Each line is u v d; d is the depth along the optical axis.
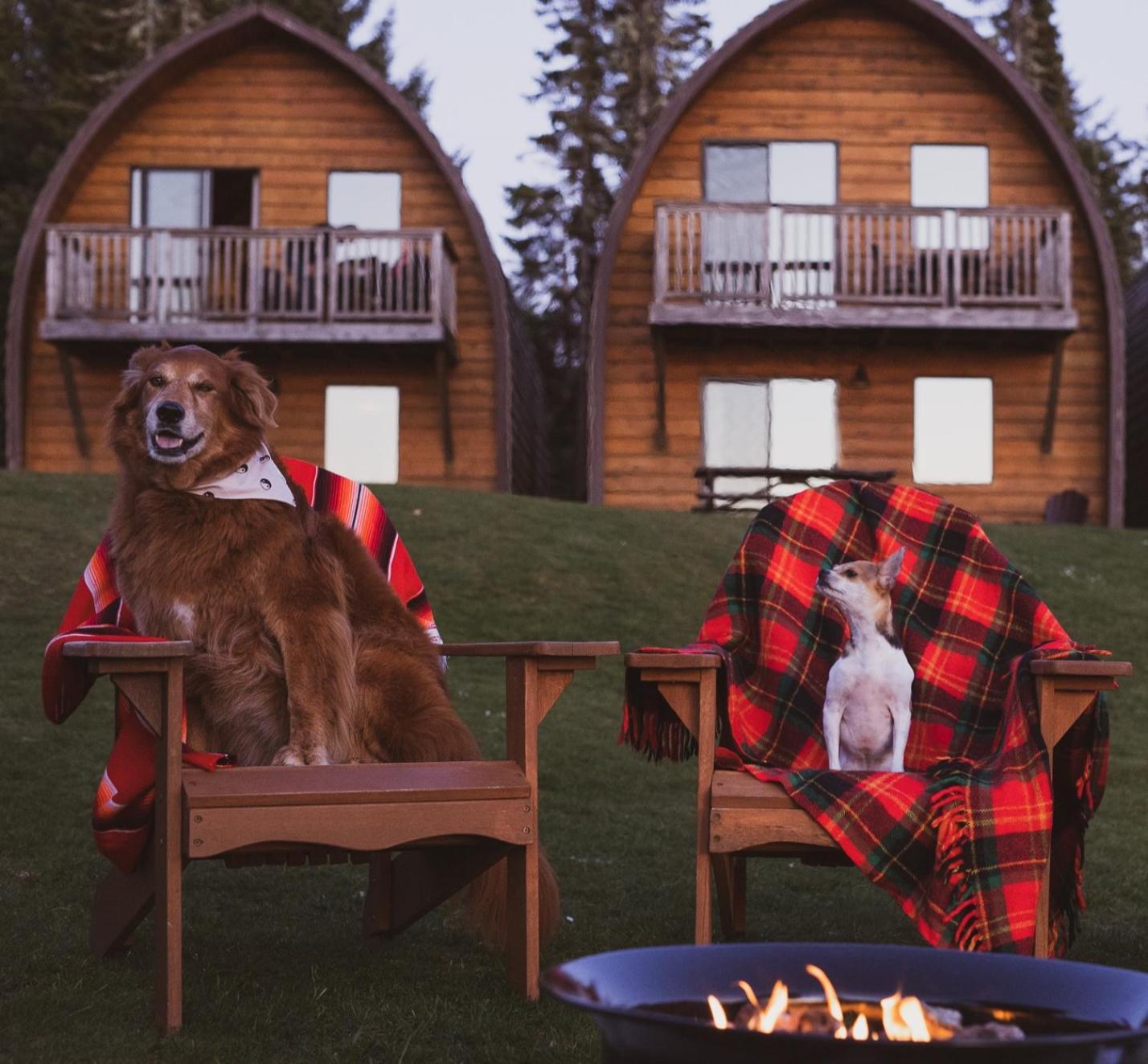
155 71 16.64
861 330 15.72
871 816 3.08
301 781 3.03
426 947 3.87
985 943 3.00
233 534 3.58
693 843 5.52
